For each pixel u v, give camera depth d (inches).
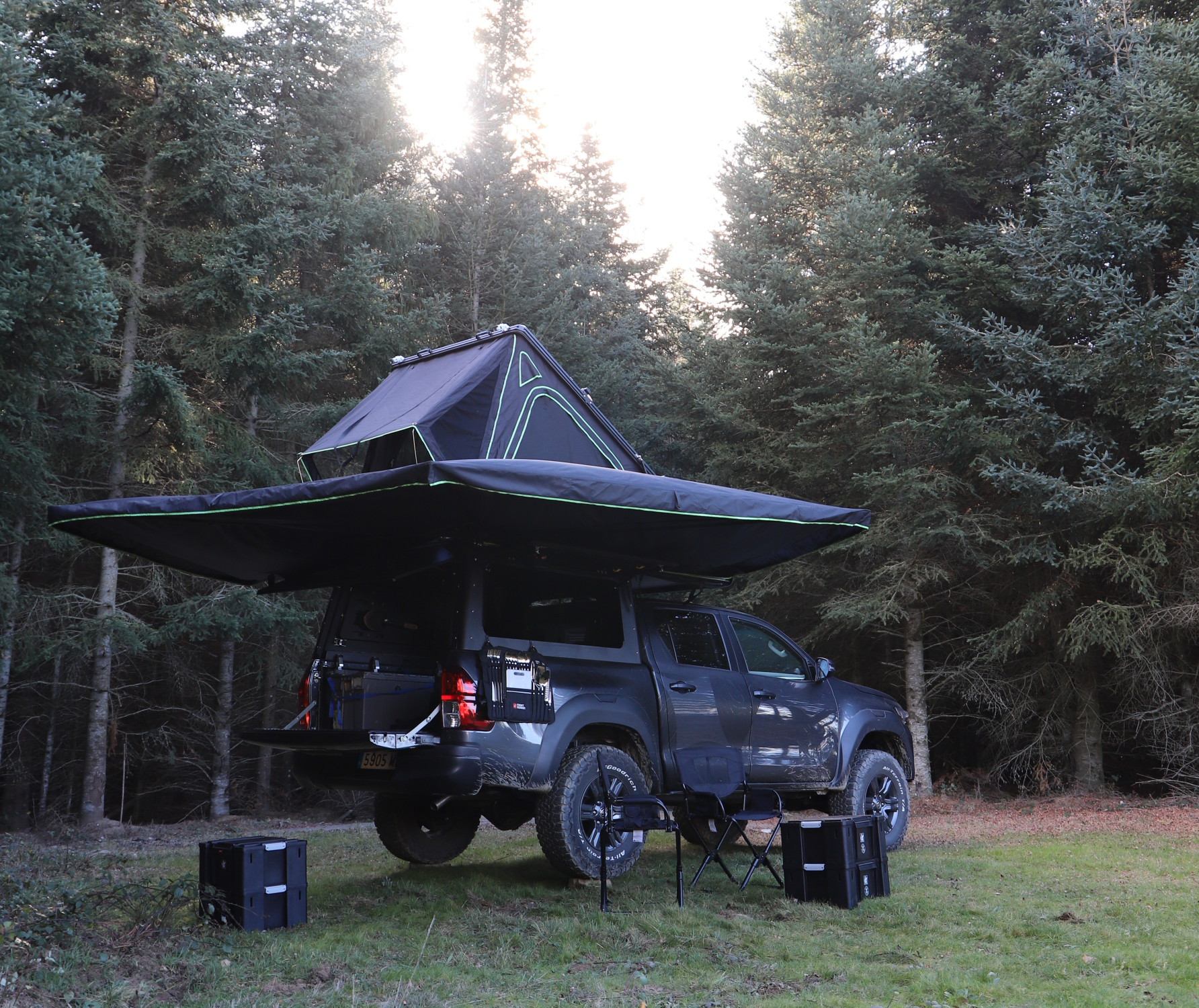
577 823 237.6
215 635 542.9
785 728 291.3
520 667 235.8
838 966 180.5
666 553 275.0
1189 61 455.5
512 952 192.1
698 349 602.2
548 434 272.7
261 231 537.3
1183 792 477.7
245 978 172.2
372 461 265.3
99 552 545.6
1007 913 219.6
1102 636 457.1
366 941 197.3
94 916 202.1
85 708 629.9
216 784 599.5
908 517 521.0
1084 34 511.8
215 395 606.2
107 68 547.8
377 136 708.7
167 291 544.1
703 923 214.4
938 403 516.4
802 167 607.8
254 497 217.6
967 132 582.2
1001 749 566.6
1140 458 498.0
